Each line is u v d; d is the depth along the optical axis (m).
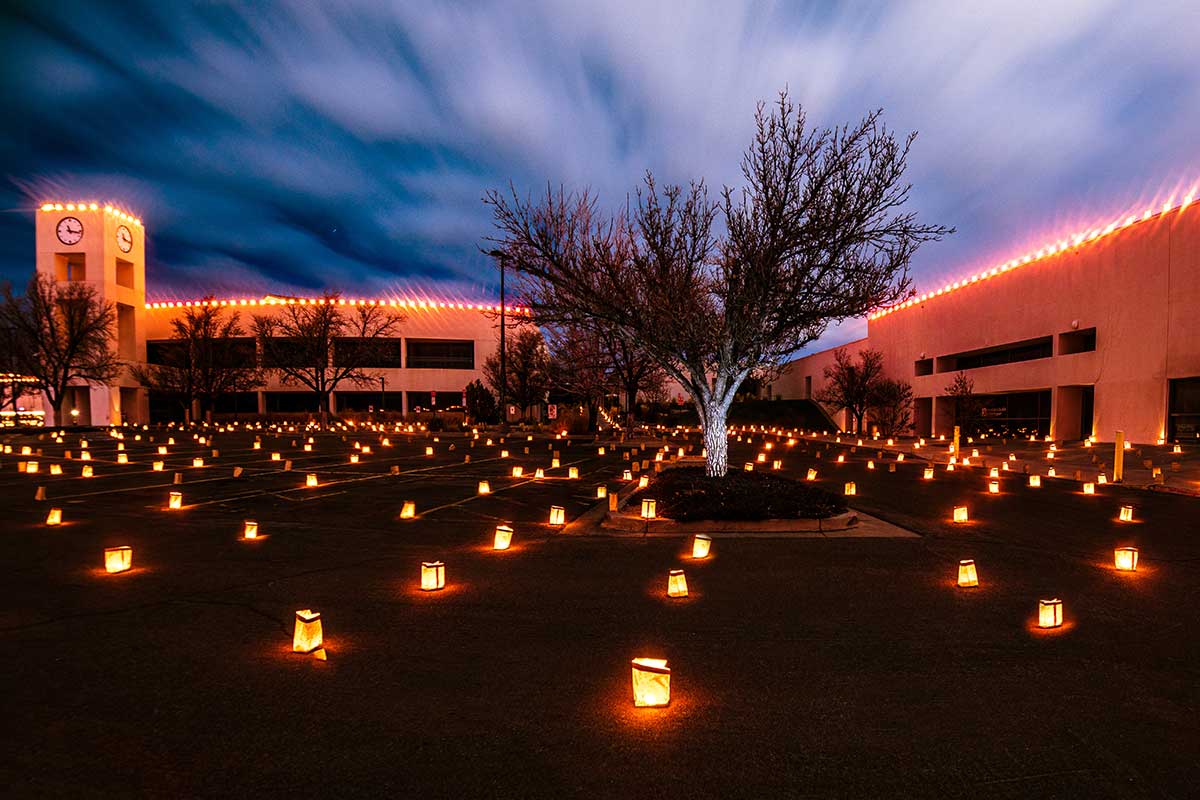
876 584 6.78
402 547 8.73
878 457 27.23
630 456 23.16
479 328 65.81
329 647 5.01
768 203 10.77
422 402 64.12
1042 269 34.19
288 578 7.10
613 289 11.90
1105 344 29.94
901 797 3.02
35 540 9.16
